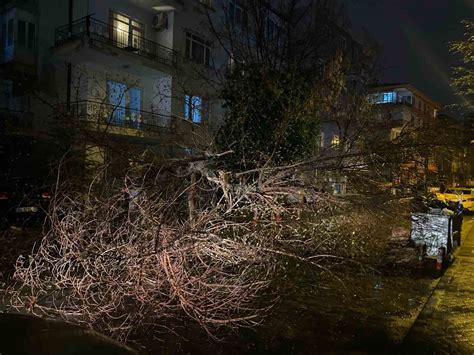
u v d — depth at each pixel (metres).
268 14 14.52
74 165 7.07
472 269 8.16
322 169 7.43
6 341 2.03
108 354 2.11
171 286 4.66
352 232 8.30
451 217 9.20
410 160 7.68
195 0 19.44
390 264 8.08
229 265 5.45
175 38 19.61
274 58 13.66
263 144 10.34
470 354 4.47
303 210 7.03
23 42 17.33
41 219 9.02
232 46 14.39
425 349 4.55
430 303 6.04
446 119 9.28
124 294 4.63
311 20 14.76
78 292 4.72
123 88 18.59
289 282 6.55
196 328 4.88
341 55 14.39
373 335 4.92
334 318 5.40
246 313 5.31
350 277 7.04
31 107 16.33
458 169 10.33
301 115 11.62
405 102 32.56
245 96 11.02
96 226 5.32
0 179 10.28
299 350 4.47
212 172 6.70
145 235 4.89
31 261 5.09
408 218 8.82
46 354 1.98
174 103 17.48
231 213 6.33
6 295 5.42
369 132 11.24
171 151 7.83
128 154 6.38
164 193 5.74
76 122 6.88
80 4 17.80
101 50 16.41
